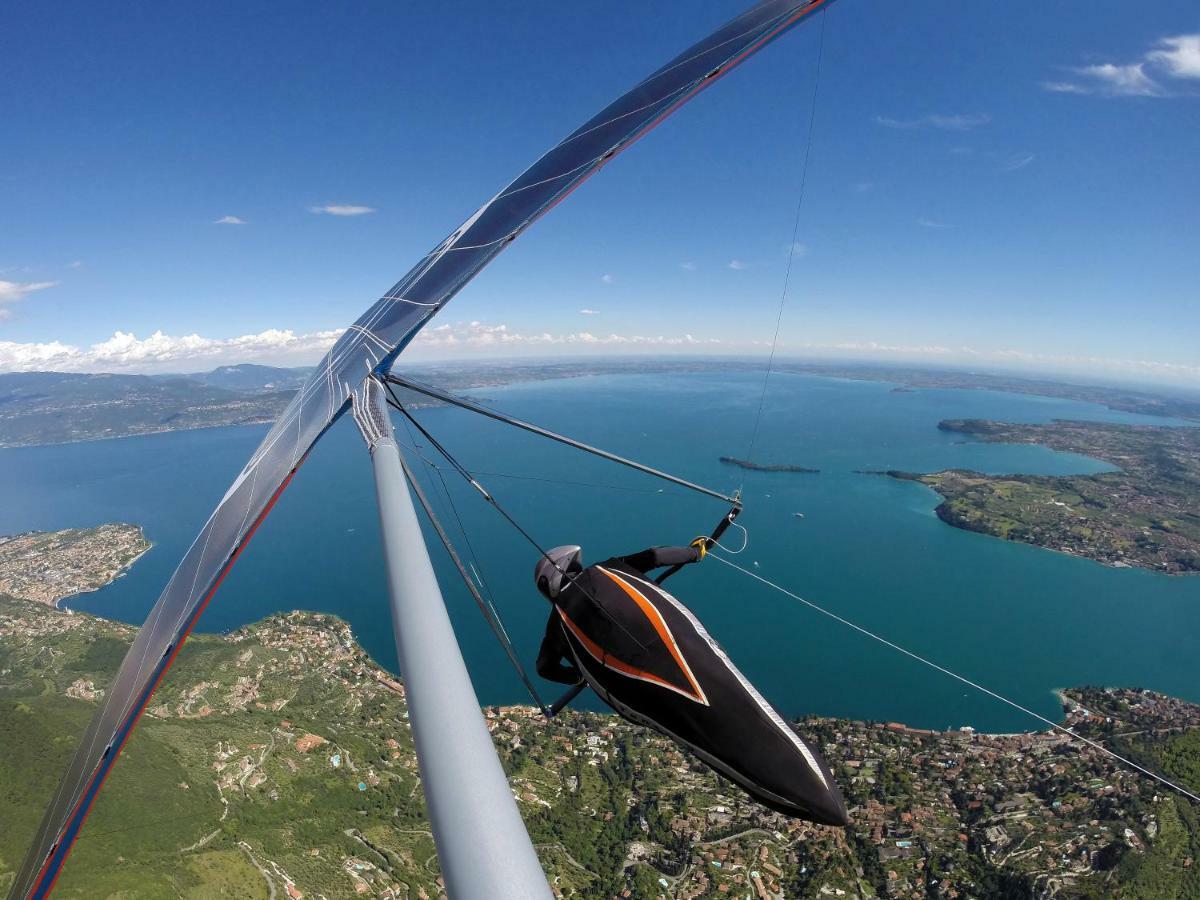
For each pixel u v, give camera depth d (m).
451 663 2.01
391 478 3.53
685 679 3.02
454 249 5.92
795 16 5.07
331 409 4.97
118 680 3.97
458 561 4.64
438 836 1.48
